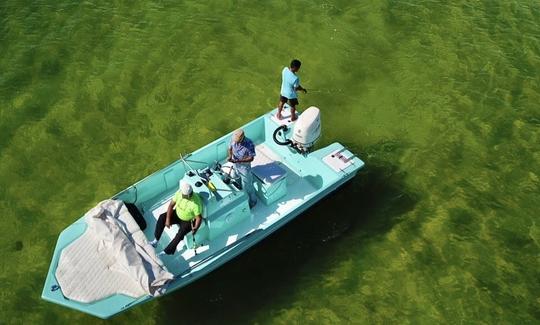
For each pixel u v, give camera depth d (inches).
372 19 728.3
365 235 509.4
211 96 634.8
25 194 534.9
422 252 498.0
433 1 748.0
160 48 683.4
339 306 461.7
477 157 577.6
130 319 447.8
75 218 518.0
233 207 451.2
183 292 463.8
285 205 490.3
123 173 556.1
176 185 494.6
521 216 526.9
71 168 558.6
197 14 727.7
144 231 463.2
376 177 558.9
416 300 466.6
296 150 512.7
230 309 456.8
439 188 549.3
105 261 418.3
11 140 579.5
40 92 626.5
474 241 506.6
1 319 446.6
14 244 497.4
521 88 646.5
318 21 724.0
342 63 676.1
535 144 589.3
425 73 664.4
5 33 687.1
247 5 741.3
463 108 625.6
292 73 500.4
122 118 607.5
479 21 726.5
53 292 400.5
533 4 741.9
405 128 608.4
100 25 706.2
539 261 494.0
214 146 502.0
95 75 649.0
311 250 497.0
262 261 487.5
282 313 456.4
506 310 462.3
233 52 682.8
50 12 717.9
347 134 603.2
